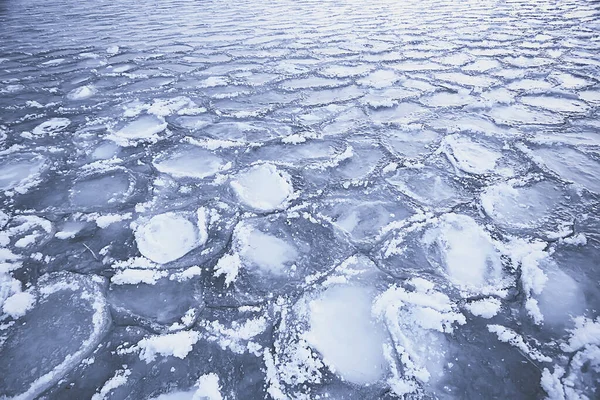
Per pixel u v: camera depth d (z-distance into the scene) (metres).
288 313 1.16
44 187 1.85
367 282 1.25
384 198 1.69
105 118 2.73
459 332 1.08
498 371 0.97
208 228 1.52
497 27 5.43
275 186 1.81
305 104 2.91
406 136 2.30
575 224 1.47
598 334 1.04
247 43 5.00
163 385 0.97
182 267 1.33
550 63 3.62
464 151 2.07
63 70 4.01
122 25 6.52
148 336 1.09
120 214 1.62
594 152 2.00
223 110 2.84
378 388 0.95
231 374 0.99
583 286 1.20
